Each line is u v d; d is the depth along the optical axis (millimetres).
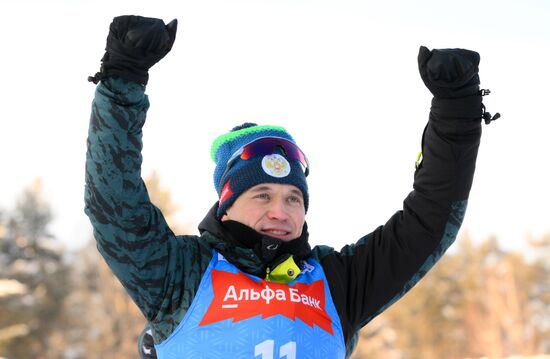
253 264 4102
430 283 84562
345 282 4355
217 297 3957
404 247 4414
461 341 82625
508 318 82688
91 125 3838
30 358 66562
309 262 4359
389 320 84438
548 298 83875
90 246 69625
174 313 3955
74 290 68500
